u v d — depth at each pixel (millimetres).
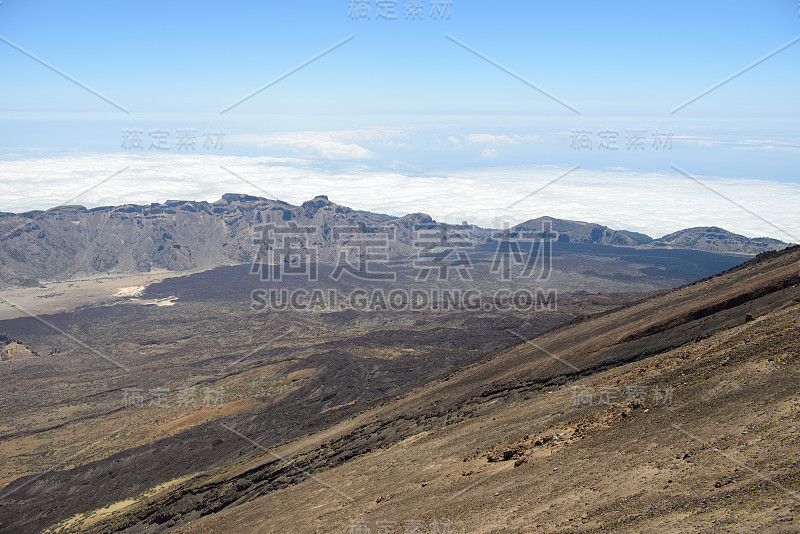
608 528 12930
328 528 22297
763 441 13992
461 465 24781
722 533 10727
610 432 20500
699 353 25234
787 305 28031
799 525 9844
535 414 28688
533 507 16281
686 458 15094
